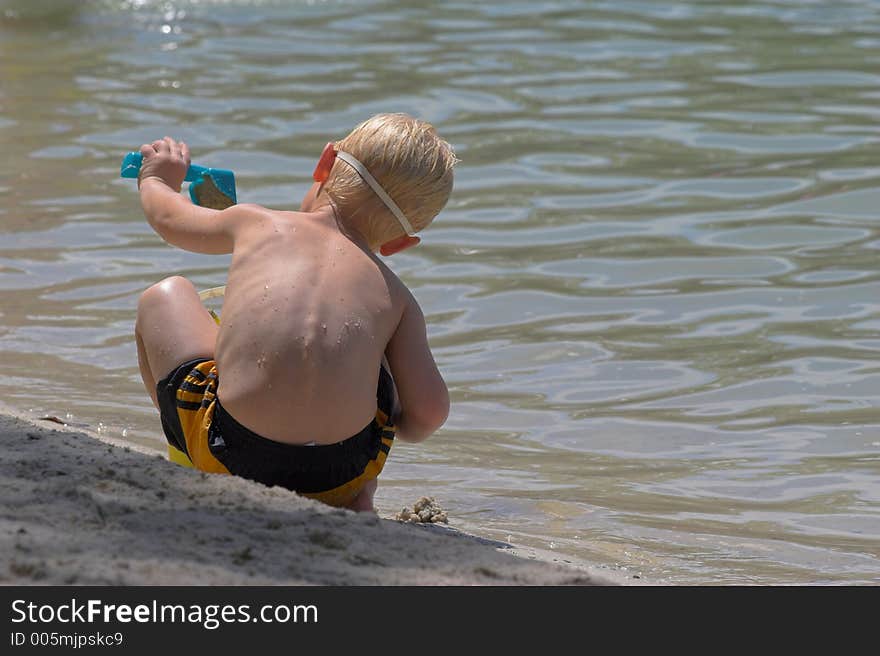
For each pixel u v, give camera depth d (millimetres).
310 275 11062
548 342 18953
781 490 14406
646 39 41875
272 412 10805
